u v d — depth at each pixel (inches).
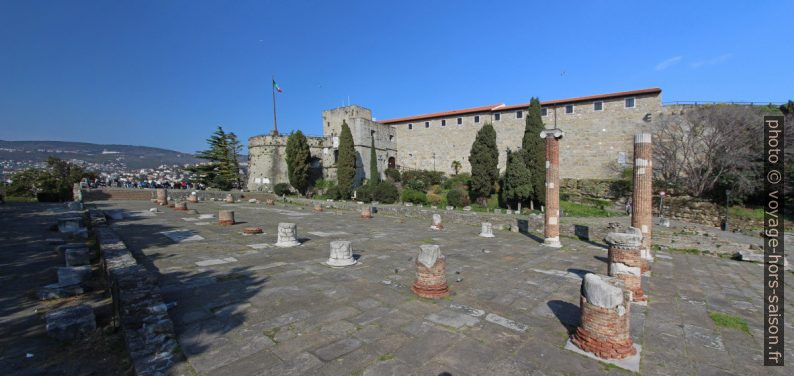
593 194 1544.0
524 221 808.3
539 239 701.3
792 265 530.0
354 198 1797.5
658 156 1422.2
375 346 218.7
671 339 254.1
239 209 1209.4
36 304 273.1
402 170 2314.2
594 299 219.9
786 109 1406.3
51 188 2244.1
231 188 2284.7
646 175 520.1
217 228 699.4
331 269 396.8
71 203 1061.1
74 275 309.0
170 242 535.5
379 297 308.0
